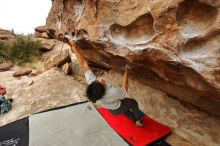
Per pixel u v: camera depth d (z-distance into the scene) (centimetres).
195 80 193
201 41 174
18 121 362
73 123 342
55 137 309
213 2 157
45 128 332
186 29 178
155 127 313
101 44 271
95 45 291
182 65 185
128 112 319
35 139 307
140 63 251
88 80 282
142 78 324
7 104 448
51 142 299
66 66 612
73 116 362
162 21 185
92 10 268
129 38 236
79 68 596
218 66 161
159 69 229
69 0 328
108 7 241
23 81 600
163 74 232
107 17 246
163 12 181
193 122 283
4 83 601
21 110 427
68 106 400
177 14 177
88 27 279
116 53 258
